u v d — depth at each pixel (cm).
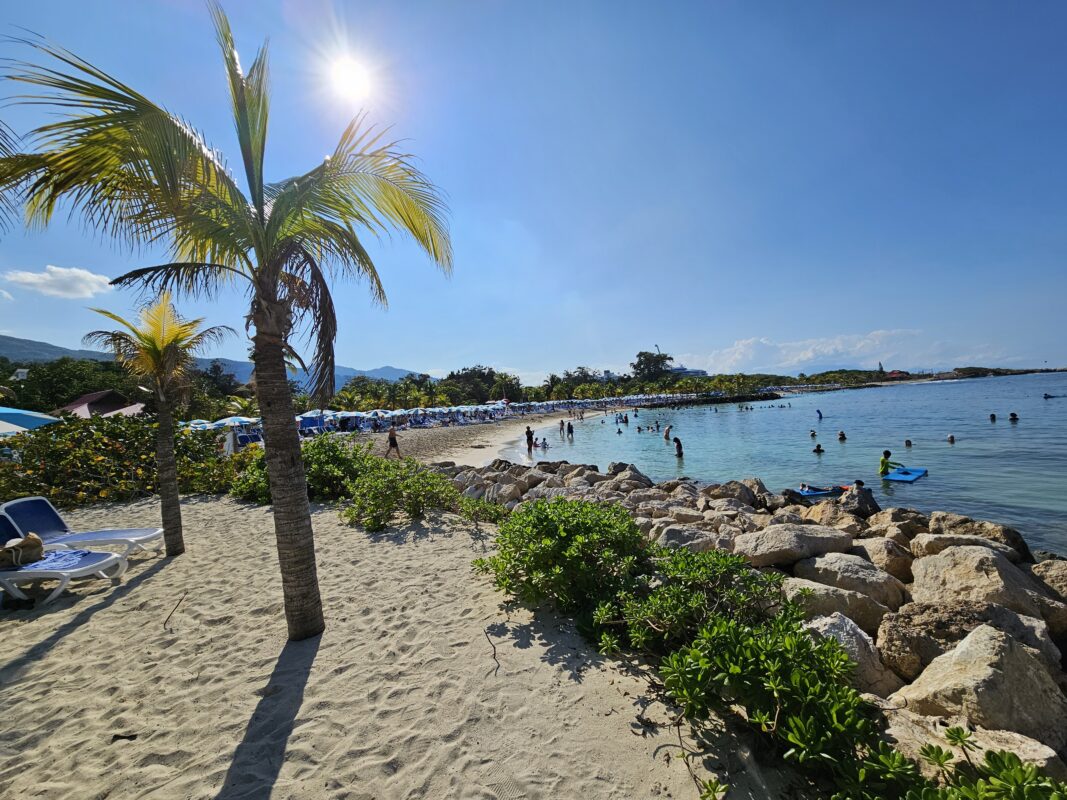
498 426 5622
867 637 351
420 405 7150
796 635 288
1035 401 5022
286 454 406
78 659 400
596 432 4478
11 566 523
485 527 748
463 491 1175
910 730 248
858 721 228
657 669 348
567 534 466
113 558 561
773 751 252
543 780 254
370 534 730
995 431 2722
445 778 259
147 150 313
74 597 523
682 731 281
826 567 479
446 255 538
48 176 343
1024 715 260
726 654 268
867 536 760
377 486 798
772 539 534
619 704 311
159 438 659
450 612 455
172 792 257
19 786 266
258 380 398
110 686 359
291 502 409
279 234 420
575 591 442
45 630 451
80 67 314
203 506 977
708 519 843
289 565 411
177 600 511
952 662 299
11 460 1087
